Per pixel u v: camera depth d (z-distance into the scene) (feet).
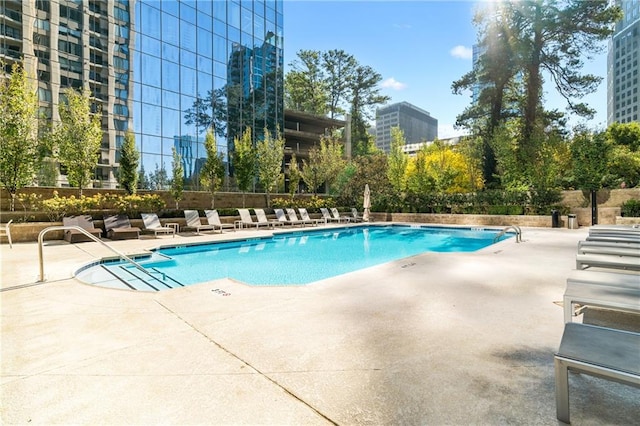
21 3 55.26
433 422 6.79
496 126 80.94
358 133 150.10
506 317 12.91
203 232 48.62
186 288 17.39
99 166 61.00
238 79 81.97
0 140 38.27
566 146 71.05
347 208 79.56
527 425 6.66
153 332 11.64
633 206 52.13
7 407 7.37
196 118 73.72
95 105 61.00
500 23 79.51
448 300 15.16
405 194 75.51
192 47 73.61
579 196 61.62
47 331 11.76
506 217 59.88
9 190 39.42
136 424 6.77
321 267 29.91
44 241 37.45
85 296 16.05
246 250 39.24
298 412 7.17
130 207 47.44
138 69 65.82
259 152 67.67
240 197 66.69
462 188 83.61
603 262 14.96
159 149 67.97
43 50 56.80
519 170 68.33
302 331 11.65
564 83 80.02
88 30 60.90
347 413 7.12
